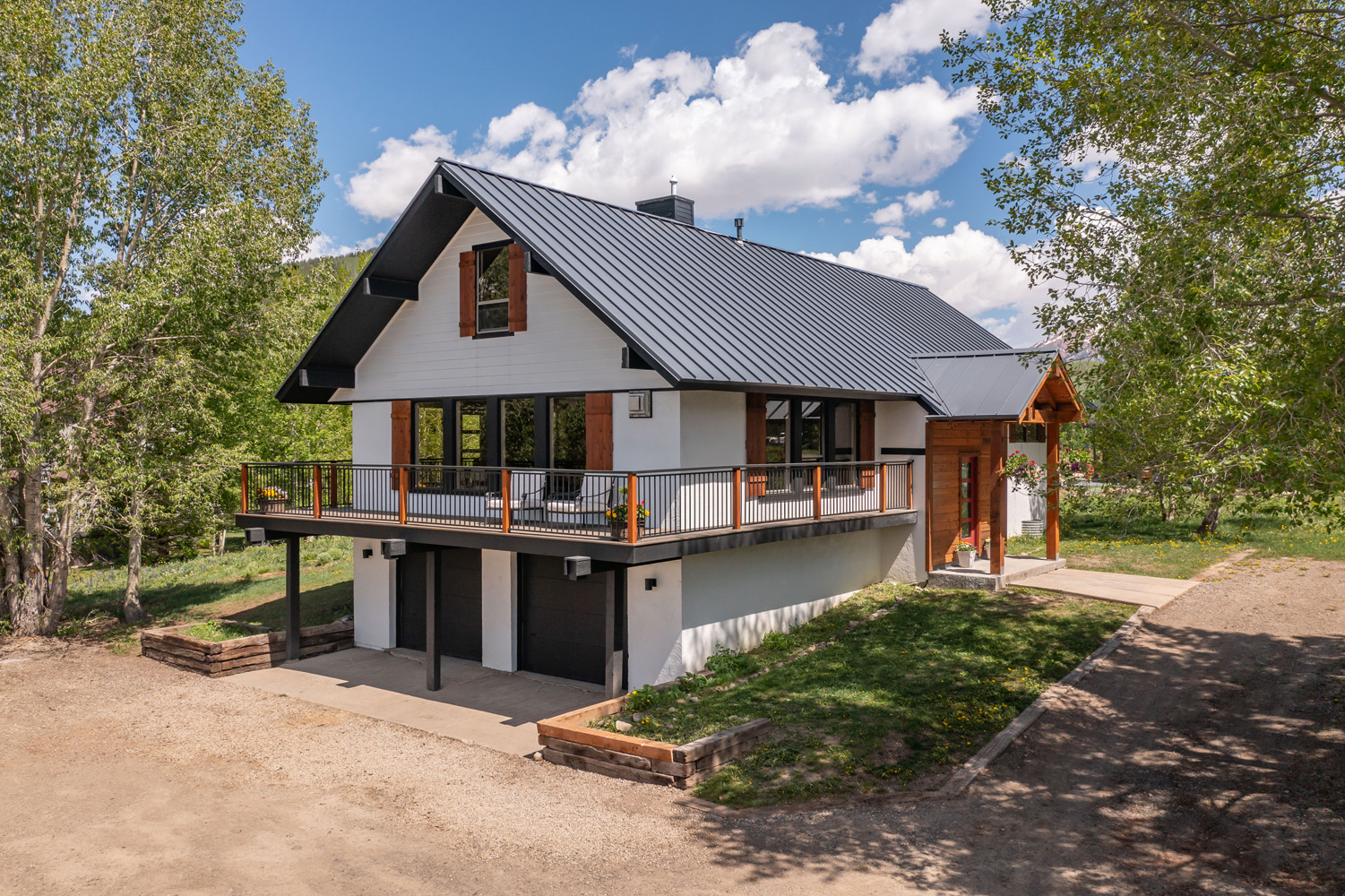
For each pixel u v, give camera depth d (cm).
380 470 1769
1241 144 949
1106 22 1017
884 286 2484
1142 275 1014
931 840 798
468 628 1669
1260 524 2241
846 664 1327
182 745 1159
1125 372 993
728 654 1428
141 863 809
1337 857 735
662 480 1320
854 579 1762
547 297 1492
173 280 1789
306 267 2484
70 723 1260
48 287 1739
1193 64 984
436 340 1662
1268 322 889
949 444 1831
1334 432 762
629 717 1170
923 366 1847
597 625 1482
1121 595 1566
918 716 1097
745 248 2056
